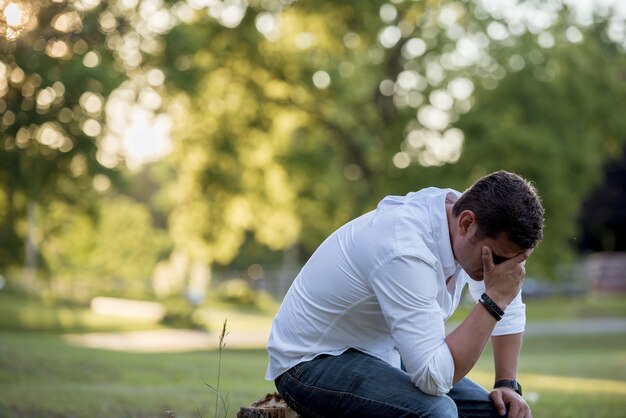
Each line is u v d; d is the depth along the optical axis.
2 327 28.52
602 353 22.55
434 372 3.80
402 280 3.86
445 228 3.94
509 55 26.00
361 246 4.00
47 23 9.48
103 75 14.91
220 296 52.66
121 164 17.25
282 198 27.33
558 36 26.55
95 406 8.19
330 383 4.02
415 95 26.77
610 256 51.75
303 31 26.42
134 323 34.31
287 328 4.22
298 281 4.28
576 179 25.80
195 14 24.73
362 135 27.17
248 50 25.08
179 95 21.80
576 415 8.15
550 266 26.27
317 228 29.12
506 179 3.86
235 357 18.38
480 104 25.88
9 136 14.22
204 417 7.45
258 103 25.78
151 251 60.03
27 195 17.47
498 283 3.88
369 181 27.45
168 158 27.38
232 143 25.58
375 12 25.61
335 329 4.10
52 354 13.70
